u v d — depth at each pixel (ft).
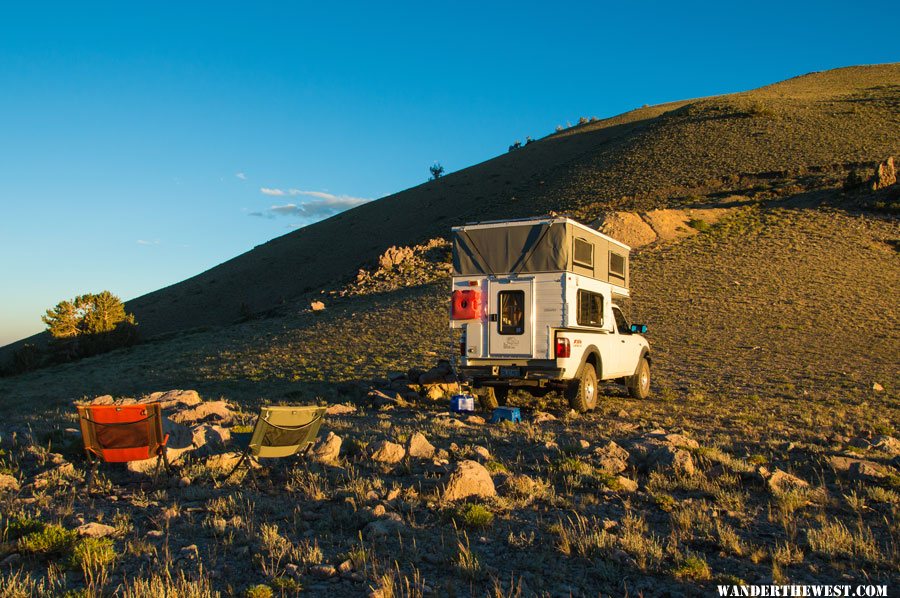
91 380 93.56
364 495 20.52
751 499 21.29
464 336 42.52
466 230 42.70
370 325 106.11
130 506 20.49
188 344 124.36
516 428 35.12
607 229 143.74
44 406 59.67
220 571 14.96
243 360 90.74
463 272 42.65
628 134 299.17
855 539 17.06
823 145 201.36
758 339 77.92
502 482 22.50
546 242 40.50
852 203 149.07
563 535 17.20
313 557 15.40
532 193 247.50
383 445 26.05
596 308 44.45
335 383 63.67
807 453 28.27
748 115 256.93
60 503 20.68
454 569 15.05
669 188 189.37
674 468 24.17
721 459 25.53
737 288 105.50
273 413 23.56
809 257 119.65
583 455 26.50
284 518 19.02
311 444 25.96
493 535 17.58
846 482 23.41
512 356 40.96
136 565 15.35
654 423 37.17
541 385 41.75
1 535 17.03
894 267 112.88
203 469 24.30
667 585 14.52
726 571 15.39
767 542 17.38
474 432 33.53
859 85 347.56
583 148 333.42
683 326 86.63
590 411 42.50
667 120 284.82
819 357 68.08
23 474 24.88
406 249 173.68
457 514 18.71
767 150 207.21
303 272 264.11
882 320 85.97
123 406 22.81
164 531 17.79
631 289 109.70
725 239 136.87
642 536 17.54
